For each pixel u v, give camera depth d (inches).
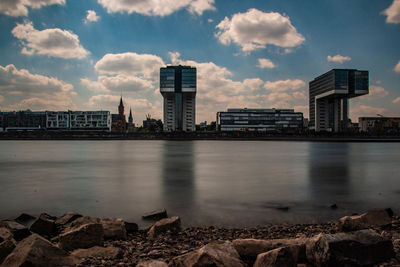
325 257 291.4
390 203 812.6
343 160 2219.5
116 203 809.5
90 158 2359.7
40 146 4456.2
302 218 652.1
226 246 311.4
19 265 287.0
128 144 5275.6
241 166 1785.2
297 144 5418.3
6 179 1264.8
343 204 796.0
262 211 716.0
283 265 285.4
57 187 1064.2
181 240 459.8
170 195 914.1
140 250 402.3
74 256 336.2
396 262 304.7
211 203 805.9
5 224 458.6
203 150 3486.7
